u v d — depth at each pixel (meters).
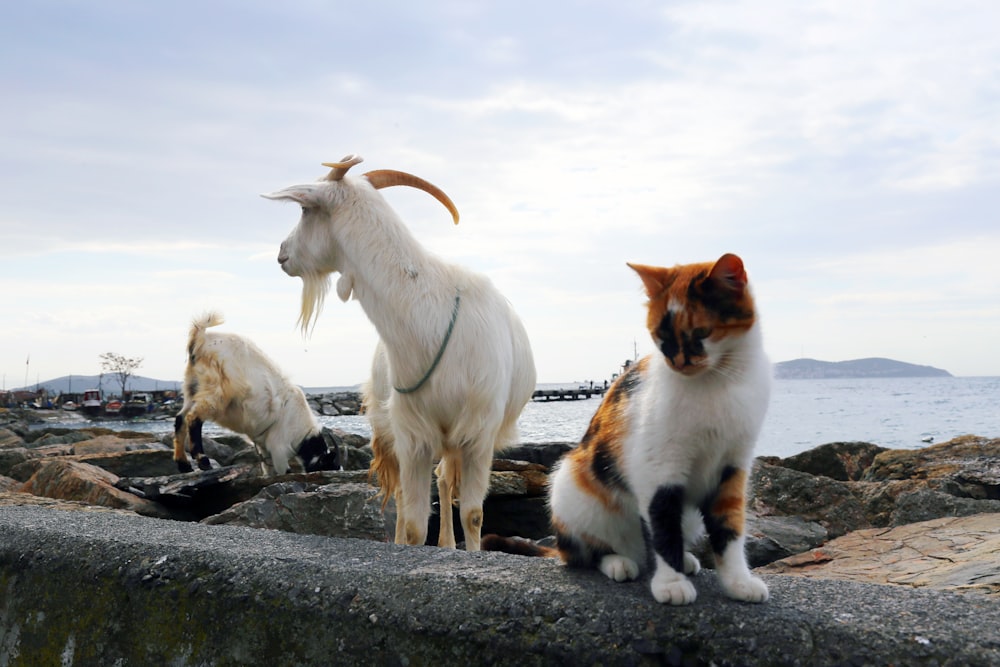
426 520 1.81
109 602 1.27
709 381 1.08
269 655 1.16
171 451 3.87
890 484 2.51
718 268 1.07
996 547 1.68
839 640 0.94
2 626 1.37
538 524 2.68
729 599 1.05
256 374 3.61
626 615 1.02
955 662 0.90
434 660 1.06
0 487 3.28
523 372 2.10
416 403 1.78
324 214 1.80
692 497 1.14
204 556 1.25
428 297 1.75
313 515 2.33
